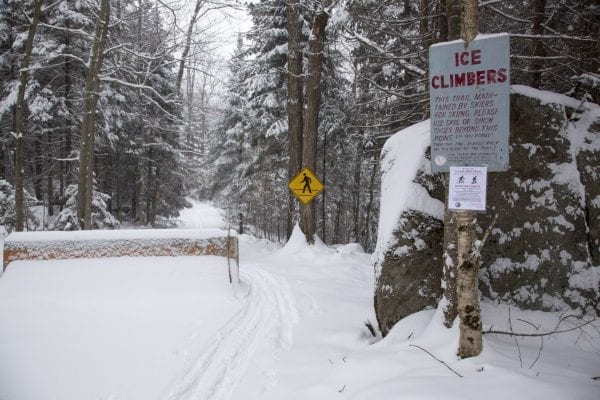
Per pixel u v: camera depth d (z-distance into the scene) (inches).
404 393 113.3
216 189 1250.0
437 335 147.6
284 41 730.2
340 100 713.6
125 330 211.9
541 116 183.5
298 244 502.6
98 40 490.9
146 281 265.0
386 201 200.2
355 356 161.3
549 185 179.0
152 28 605.0
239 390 152.2
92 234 278.4
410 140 203.3
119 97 782.5
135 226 1077.1
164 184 1135.6
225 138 1127.0
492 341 145.6
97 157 971.3
